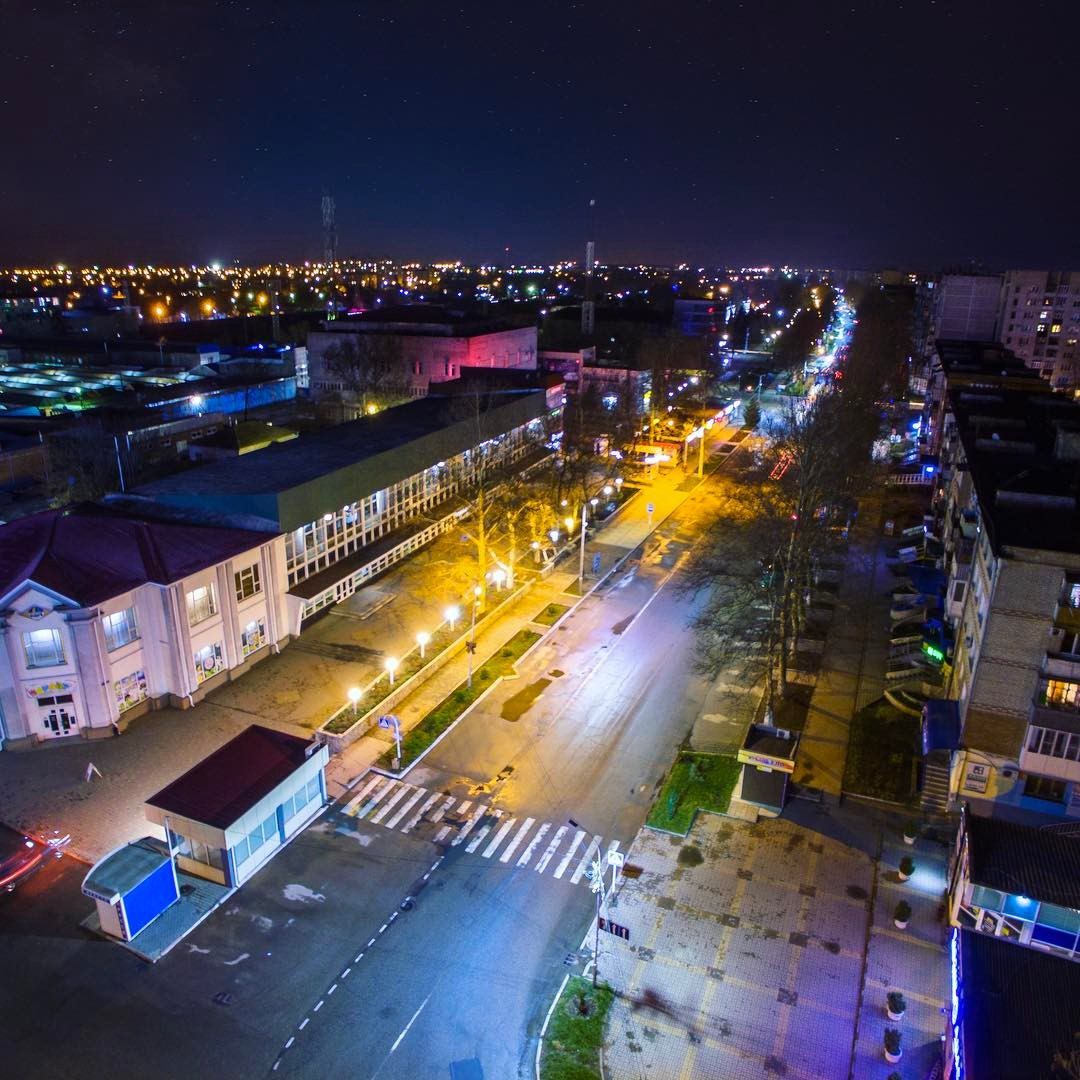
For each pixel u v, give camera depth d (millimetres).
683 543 76875
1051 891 31438
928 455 94625
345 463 61938
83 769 43219
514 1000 31109
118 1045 28953
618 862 33938
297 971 32125
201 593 48594
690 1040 29500
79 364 139375
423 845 39031
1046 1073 23922
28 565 43938
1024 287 144375
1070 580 35906
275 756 39312
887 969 32406
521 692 51688
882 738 46812
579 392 114062
